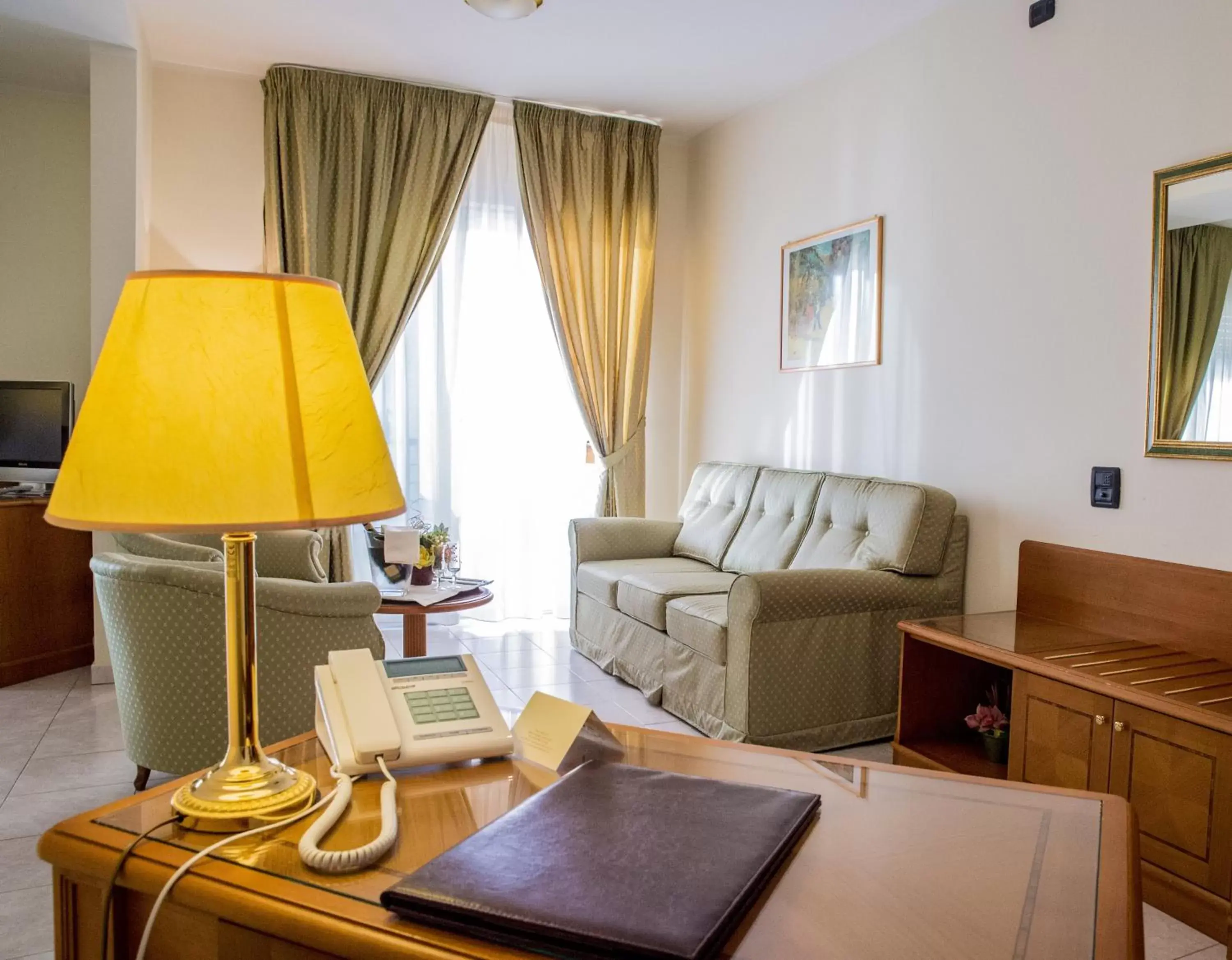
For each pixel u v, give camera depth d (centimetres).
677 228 520
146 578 229
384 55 405
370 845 92
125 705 247
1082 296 282
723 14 351
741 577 296
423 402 467
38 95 425
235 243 432
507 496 488
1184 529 252
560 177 473
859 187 384
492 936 77
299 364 99
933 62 343
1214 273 241
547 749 122
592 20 362
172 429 92
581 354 485
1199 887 194
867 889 87
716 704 311
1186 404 249
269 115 421
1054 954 76
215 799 100
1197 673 223
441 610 319
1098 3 276
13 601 370
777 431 439
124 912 95
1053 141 292
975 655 254
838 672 305
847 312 389
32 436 394
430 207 449
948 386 336
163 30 381
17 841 230
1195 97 248
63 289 433
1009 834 100
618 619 391
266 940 86
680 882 83
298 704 246
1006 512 311
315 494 96
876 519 327
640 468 502
